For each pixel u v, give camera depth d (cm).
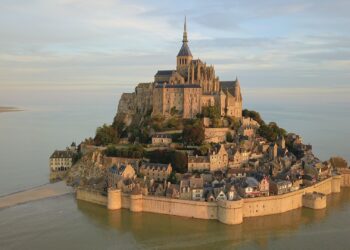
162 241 19600
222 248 18912
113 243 19400
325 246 19088
